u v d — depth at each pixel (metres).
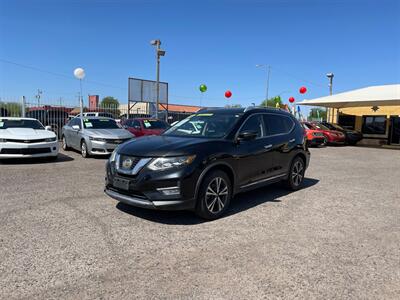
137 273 3.29
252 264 3.54
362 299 2.93
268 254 3.79
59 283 3.07
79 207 5.38
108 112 21.56
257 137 5.95
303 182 8.11
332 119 28.38
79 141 11.82
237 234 4.38
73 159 11.03
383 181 8.52
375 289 3.10
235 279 3.21
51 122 17.70
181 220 4.88
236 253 3.79
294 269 3.44
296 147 6.92
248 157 5.54
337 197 6.58
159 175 4.47
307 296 2.95
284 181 6.95
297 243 4.14
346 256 3.79
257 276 3.28
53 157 10.78
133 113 24.77
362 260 3.70
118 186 4.78
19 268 3.33
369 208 5.83
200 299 2.87
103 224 4.63
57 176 7.95
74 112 18.56
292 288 3.07
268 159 6.08
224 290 3.01
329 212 5.51
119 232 4.35
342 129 23.11
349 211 5.61
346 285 3.15
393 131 24.30
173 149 4.64
